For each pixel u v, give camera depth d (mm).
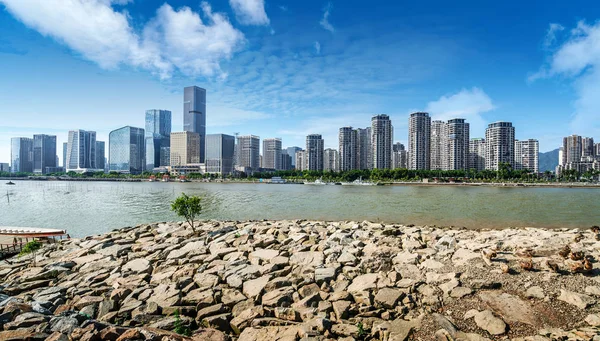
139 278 17484
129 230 35188
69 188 157875
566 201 80062
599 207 65938
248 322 11898
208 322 12086
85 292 15805
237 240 25578
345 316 12141
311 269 17203
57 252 25562
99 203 82312
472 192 118500
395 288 13961
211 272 17734
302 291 14391
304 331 10711
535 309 11438
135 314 12867
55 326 11328
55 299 15102
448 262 16609
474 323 10961
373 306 12570
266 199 89562
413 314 11883
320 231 30344
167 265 20125
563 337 9805
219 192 124750
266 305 13500
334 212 59688
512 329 10469
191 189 149500
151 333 10195
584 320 10680
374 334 10836
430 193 112875
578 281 13102
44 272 19125
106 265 20672
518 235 25578
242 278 16375
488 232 29344
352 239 24703
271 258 19969
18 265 22203
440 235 25844
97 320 12383
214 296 14234
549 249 17609
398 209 63406
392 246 22109
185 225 37750
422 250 19750
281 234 28453
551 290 12500
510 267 14797
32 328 11078
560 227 42125
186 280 16453
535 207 66062
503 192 119000
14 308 12633
